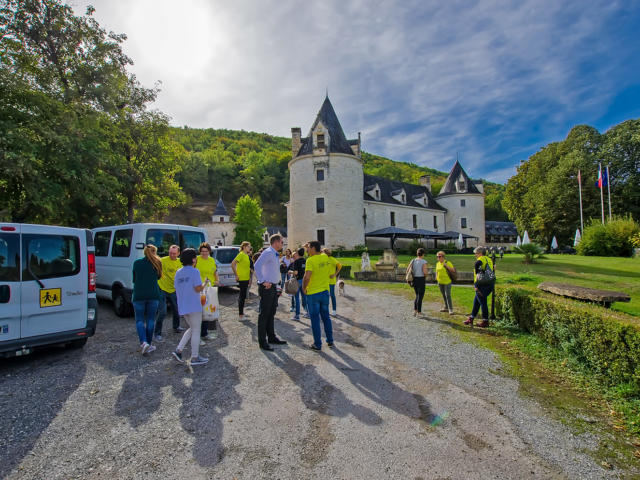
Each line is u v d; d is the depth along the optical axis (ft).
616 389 12.66
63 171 41.86
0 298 14.82
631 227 75.82
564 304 17.12
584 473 8.31
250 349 17.95
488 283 22.16
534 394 12.70
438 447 9.32
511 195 148.56
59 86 54.95
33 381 13.89
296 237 112.16
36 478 8.07
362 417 10.91
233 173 355.15
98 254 29.01
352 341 19.42
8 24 50.24
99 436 9.91
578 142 122.21
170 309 28.89
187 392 12.82
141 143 70.28
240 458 8.84
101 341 19.57
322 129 110.83
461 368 15.25
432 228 159.22
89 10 57.57
